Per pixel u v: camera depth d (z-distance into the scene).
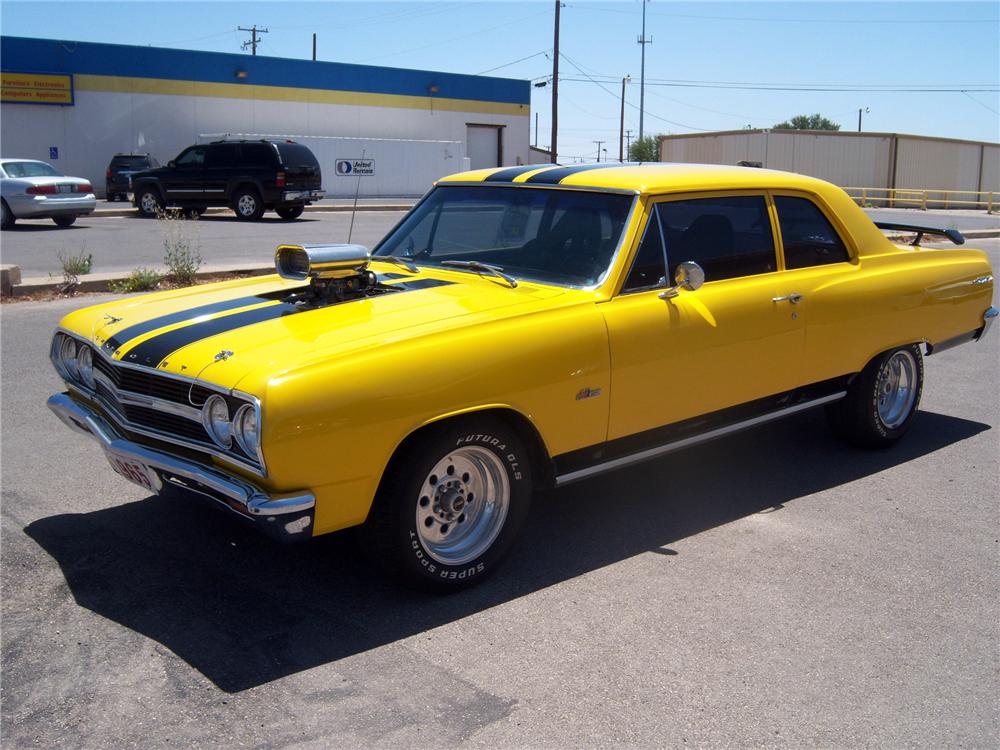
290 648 3.55
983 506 5.09
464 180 5.34
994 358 8.97
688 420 4.74
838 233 5.49
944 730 3.12
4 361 7.86
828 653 3.59
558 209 4.74
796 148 45.66
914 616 3.88
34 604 3.87
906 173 45.50
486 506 4.12
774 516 4.93
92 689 3.27
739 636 3.70
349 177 36.72
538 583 4.14
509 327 3.96
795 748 3.02
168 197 24.02
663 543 4.57
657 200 4.60
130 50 35.41
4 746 2.96
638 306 4.38
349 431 3.47
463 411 3.77
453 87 44.16
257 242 17.52
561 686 3.33
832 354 5.34
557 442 4.17
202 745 2.97
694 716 3.17
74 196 20.11
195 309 4.25
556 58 41.12
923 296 5.82
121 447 3.87
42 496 5.05
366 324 3.86
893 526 4.80
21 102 33.78
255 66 38.25
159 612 3.82
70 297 11.00
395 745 2.98
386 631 3.69
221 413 3.48
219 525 4.70
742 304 4.79
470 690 3.30
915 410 6.10
